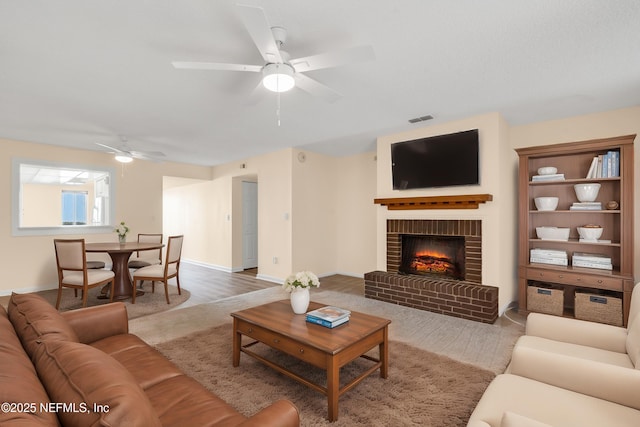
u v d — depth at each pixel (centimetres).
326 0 171
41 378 92
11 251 468
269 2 172
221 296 448
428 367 234
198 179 687
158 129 414
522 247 355
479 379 217
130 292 445
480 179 362
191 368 233
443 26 196
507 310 370
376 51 225
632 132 330
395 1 173
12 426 60
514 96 307
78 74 256
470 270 369
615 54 229
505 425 101
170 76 260
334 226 614
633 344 158
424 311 372
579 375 134
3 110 340
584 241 330
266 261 570
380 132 432
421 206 404
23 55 225
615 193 337
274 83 207
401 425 171
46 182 588
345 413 181
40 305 160
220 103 321
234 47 217
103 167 551
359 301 415
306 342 186
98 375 82
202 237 732
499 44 216
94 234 542
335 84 280
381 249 451
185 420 118
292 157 530
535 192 382
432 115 362
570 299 358
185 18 185
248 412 182
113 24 190
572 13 182
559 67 249
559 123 371
